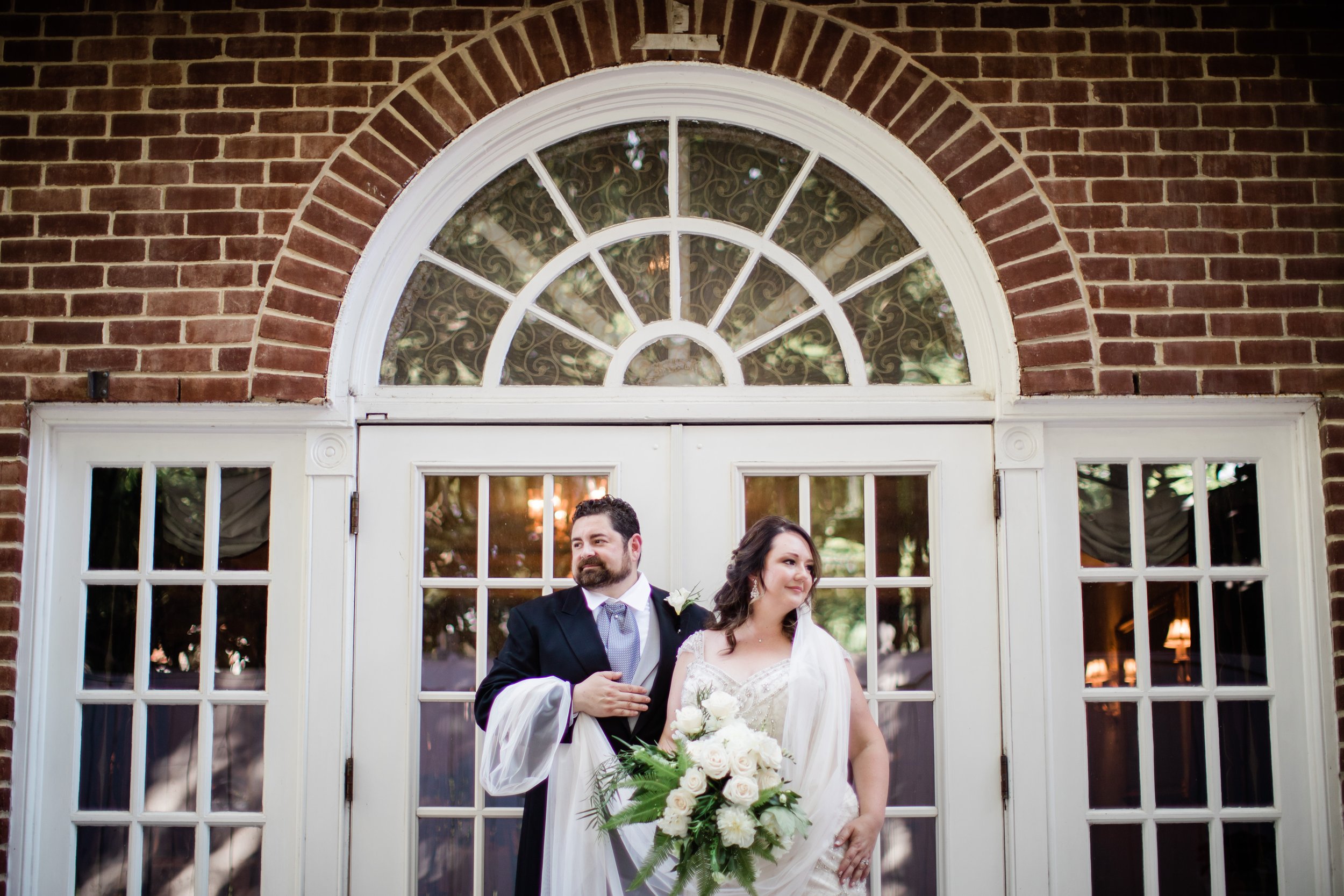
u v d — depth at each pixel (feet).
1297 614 10.90
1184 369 10.87
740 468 11.03
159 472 11.03
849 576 11.00
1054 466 11.03
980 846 10.52
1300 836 10.62
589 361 11.29
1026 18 11.32
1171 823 10.66
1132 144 11.19
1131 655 10.86
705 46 11.24
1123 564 10.98
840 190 11.39
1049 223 11.08
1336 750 10.56
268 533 10.91
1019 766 10.54
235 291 10.89
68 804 10.57
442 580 10.94
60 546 10.83
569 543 11.02
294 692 10.69
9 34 11.23
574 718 9.11
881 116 11.23
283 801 10.58
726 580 9.53
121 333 10.83
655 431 11.07
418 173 11.13
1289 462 11.05
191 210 11.02
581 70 11.21
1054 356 10.89
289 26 11.27
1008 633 10.69
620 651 9.58
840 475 11.10
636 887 7.90
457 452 11.03
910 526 11.04
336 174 11.09
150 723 10.77
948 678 10.73
